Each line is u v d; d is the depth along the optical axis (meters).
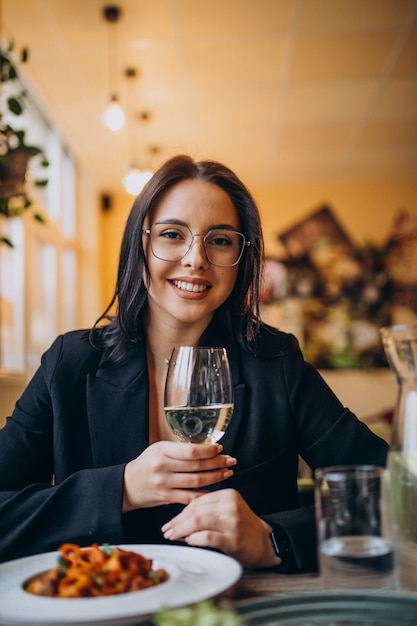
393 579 0.76
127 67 4.98
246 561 1.03
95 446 1.37
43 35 4.53
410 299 7.64
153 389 1.45
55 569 0.85
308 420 1.45
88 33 4.52
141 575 0.85
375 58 4.94
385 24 4.50
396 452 0.87
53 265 6.54
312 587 0.94
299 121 6.07
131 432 1.38
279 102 5.66
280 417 1.43
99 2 4.17
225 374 1.10
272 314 7.66
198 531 1.03
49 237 6.39
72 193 7.37
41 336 6.18
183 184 1.41
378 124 6.17
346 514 0.77
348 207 7.79
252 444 1.40
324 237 7.75
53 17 4.32
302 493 1.75
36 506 1.13
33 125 6.06
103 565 0.85
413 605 0.70
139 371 1.42
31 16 4.30
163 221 1.39
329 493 0.78
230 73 5.12
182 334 1.45
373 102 5.69
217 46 4.73
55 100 5.50
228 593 0.83
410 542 0.85
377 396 7.55
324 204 7.80
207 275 1.39
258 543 1.03
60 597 0.81
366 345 7.61
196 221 1.38
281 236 7.78
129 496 1.11
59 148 6.69
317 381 1.49
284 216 7.81
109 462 1.37
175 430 1.10
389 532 0.77
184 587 0.82
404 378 0.87
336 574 0.77
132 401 1.39
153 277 1.41
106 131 6.16
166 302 1.40
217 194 1.40
